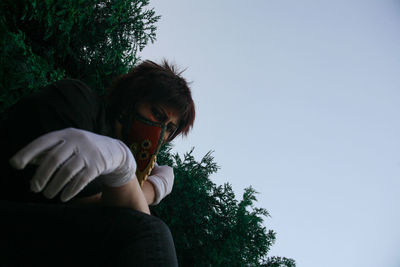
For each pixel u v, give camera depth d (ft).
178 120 4.43
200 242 14.57
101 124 3.77
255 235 16.20
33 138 2.91
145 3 13.09
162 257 2.46
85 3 10.80
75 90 3.43
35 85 8.58
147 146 4.09
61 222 2.39
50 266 2.32
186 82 4.60
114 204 2.71
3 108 7.59
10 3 8.79
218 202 15.99
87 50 11.91
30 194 2.95
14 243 2.27
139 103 4.11
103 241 2.40
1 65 7.52
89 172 1.97
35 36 10.44
